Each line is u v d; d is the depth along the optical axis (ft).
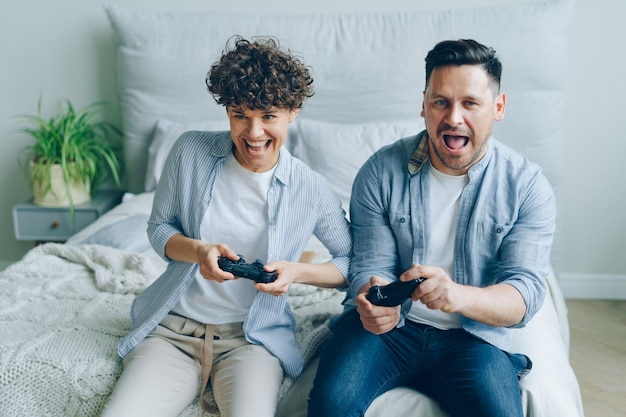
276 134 4.50
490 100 4.42
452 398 4.45
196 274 4.79
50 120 9.52
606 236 9.73
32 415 4.72
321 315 5.67
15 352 4.83
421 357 4.71
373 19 9.10
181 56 9.20
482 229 4.72
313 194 4.88
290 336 5.02
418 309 4.83
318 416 4.31
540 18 8.74
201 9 9.58
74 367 4.71
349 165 8.50
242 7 9.53
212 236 4.81
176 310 4.92
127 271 6.17
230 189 4.77
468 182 4.67
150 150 9.18
